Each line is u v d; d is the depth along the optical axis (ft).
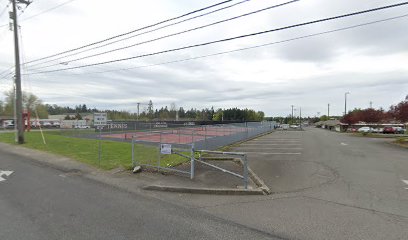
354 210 19.89
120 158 40.14
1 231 15.37
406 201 22.15
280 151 57.41
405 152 56.13
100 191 24.36
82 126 154.81
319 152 55.57
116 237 14.89
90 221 17.17
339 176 31.76
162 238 14.90
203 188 24.64
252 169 35.70
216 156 45.24
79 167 34.81
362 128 175.94
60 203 20.72
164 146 30.53
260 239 14.98
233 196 23.49
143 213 18.89
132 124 121.90
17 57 63.77
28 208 19.44
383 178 30.76
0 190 24.29
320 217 18.42
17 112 64.13
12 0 62.95
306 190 25.61
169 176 29.53
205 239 14.87
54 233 15.23
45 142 65.72
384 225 17.06
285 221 17.67
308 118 533.14
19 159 42.27
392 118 112.78
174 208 20.11
